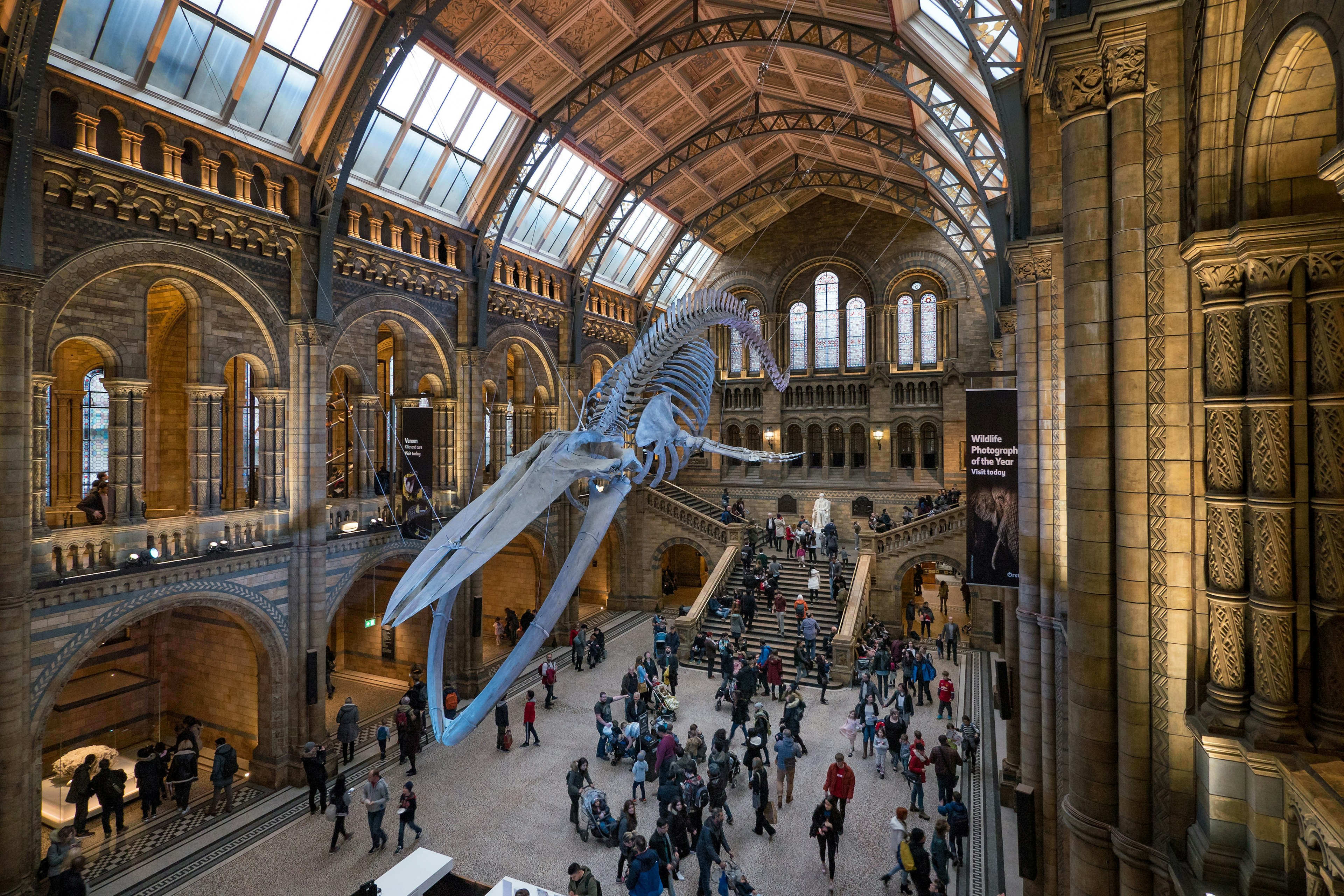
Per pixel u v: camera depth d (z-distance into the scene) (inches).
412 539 753.6
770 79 880.3
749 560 1080.8
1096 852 228.4
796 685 641.6
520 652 218.7
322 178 657.0
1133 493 222.4
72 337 501.7
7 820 441.4
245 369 781.9
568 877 470.0
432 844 511.2
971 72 606.5
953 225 1093.8
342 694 847.7
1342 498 177.9
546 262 1023.6
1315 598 182.1
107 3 488.1
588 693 818.8
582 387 1136.8
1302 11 153.4
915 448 1284.4
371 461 755.4
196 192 564.4
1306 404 185.8
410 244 789.9
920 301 1288.1
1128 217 222.4
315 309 666.8
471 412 863.1
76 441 719.7
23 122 446.0
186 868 485.1
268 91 607.8
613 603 1203.2
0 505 443.2
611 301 1206.3
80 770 525.0
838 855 491.5
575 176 956.6
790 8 649.6
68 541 496.7
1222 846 195.9
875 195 1189.1
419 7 605.6
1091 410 230.2
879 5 633.6
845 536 1312.7
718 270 1432.1
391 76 617.6
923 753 541.3
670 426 339.9
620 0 706.2
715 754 523.5
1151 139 219.1
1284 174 186.2
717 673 889.5
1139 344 221.5
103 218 509.4
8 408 445.4
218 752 566.9
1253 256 185.0
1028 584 445.7
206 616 696.4
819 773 614.9
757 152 1101.7
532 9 679.1
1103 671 229.1
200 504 590.6
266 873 478.3
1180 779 214.7
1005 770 563.8
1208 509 204.4
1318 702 182.5
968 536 465.4
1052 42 229.1
